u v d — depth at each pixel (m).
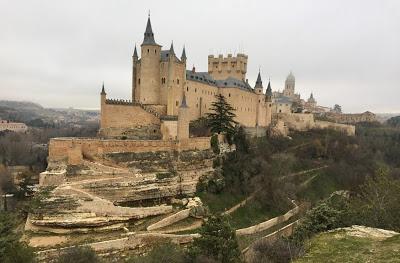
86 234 49.00
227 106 86.19
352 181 99.75
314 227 40.03
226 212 65.81
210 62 119.56
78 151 57.59
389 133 173.50
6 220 36.34
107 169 57.91
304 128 138.62
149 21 85.31
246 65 120.31
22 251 32.91
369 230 20.69
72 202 50.12
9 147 126.00
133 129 76.00
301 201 80.62
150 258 38.66
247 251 48.06
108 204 51.81
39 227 48.72
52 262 39.94
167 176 64.56
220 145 79.81
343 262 16.06
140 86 86.00
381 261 15.73
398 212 36.84
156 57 84.75
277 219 68.44
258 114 118.12
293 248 39.56
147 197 60.16
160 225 53.69
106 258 44.50
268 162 91.38
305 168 102.50
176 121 74.19
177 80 84.12
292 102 188.12
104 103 73.38
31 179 92.62
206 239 39.72
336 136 130.75
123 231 50.81
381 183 40.94
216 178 73.12
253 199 73.69
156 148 67.12
